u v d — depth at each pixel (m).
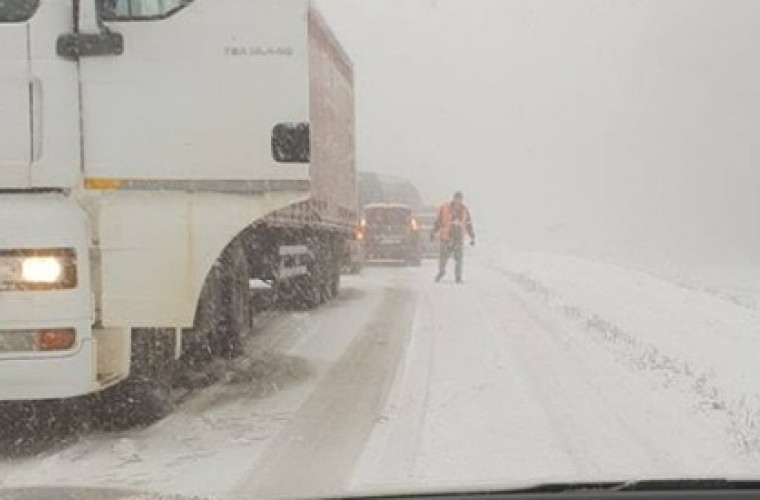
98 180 7.23
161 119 7.30
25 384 6.68
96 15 7.12
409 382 9.73
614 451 7.07
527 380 9.78
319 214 14.95
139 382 7.93
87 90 7.23
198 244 7.34
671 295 18.81
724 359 11.02
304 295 16.11
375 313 15.74
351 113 19.69
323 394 9.20
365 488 5.29
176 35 7.29
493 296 18.95
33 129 6.99
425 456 6.97
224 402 8.87
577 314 15.24
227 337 10.36
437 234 23.08
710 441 7.39
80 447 7.32
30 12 7.01
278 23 7.37
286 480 6.35
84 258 6.91
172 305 7.30
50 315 6.70
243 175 7.37
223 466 6.73
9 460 6.96
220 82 7.34
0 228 6.67
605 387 9.43
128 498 5.85
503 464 6.71
